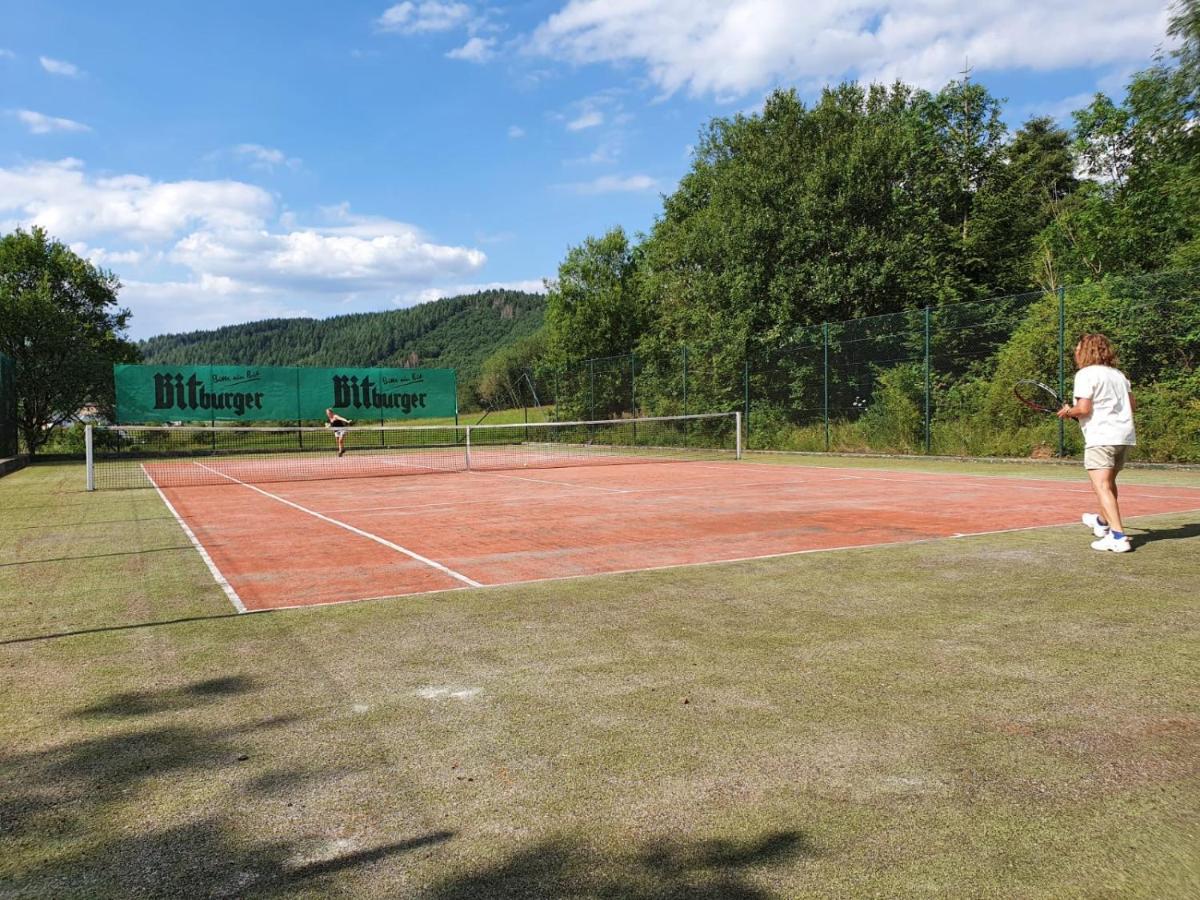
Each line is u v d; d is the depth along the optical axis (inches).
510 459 1013.8
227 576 251.3
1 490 616.7
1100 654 155.2
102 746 119.0
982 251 1192.8
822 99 1277.1
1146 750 112.1
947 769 106.8
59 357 1326.3
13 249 1441.9
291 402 1238.3
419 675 149.9
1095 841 88.7
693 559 267.3
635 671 149.6
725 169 1328.7
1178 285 600.7
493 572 251.0
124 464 1002.1
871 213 1081.4
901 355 811.4
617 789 102.5
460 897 79.7
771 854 86.9
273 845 90.3
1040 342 690.8
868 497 461.7
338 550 300.7
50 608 210.1
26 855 89.0
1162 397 613.3
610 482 612.4
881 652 158.6
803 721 124.0
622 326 1707.7
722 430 1033.5
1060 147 1668.3
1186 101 651.5
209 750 117.0
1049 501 423.8
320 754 115.0
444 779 106.3
